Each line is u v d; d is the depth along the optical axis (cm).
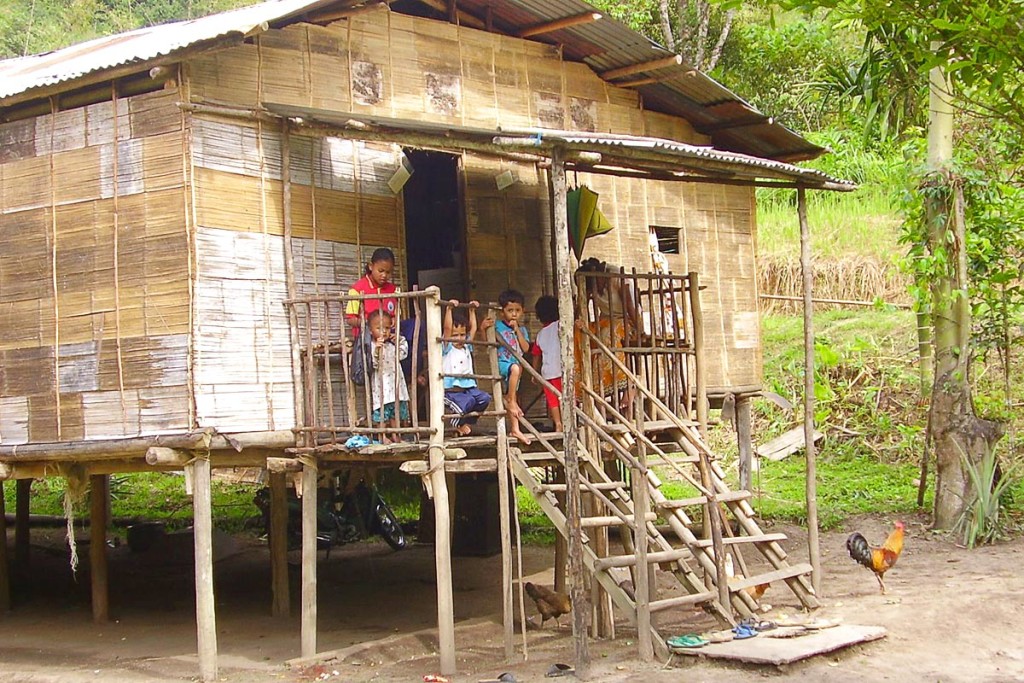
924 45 1131
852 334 1806
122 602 1181
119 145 852
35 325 895
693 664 782
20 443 902
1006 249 1349
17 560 1298
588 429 914
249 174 855
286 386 859
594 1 2184
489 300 1030
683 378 1015
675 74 1110
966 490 1205
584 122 1127
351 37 939
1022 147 1262
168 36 986
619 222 1155
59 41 2548
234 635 1003
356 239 928
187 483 814
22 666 911
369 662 867
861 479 1480
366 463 932
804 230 997
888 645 822
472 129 808
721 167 873
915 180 1238
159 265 826
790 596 1025
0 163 921
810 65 2230
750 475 1302
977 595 948
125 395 840
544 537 1455
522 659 850
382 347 834
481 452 963
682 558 847
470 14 1042
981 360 1474
